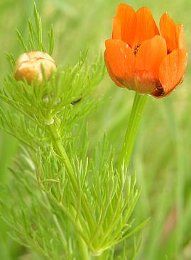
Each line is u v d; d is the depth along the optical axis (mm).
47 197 296
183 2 514
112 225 263
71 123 259
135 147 395
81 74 245
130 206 262
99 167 271
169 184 433
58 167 262
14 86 241
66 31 456
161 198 403
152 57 242
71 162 263
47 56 243
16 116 262
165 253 379
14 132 262
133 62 244
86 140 274
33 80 237
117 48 243
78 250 295
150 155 462
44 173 259
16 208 314
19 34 260
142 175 397
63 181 259
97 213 264
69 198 263
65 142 264
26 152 300
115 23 247
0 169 376
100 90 445
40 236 286
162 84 244
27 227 283
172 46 248
